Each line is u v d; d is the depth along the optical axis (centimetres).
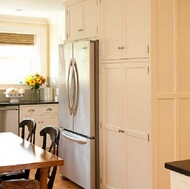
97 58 416
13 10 599
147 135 338
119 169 384
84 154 428
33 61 703
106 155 406
